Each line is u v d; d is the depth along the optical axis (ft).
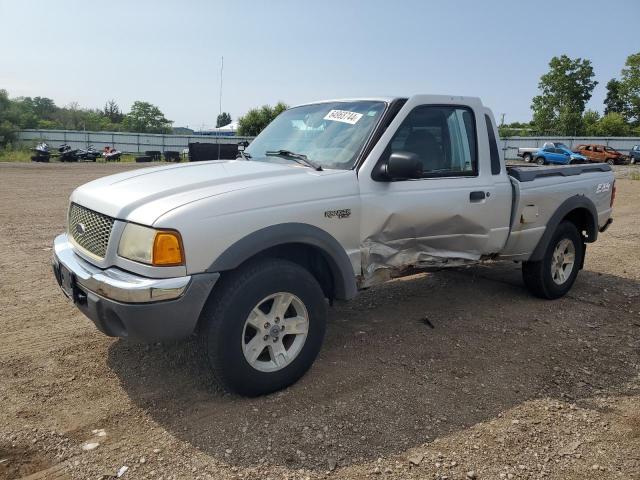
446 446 9.61
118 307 9.68
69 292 11.33
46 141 142.82
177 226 9.62
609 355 13.78
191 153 28.63
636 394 11.72
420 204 13.24
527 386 11.96
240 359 10.48
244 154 14.94
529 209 16.10
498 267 22.27
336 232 11.85
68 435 9.77
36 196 43.45
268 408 10.73
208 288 9.91
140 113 264.72
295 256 12.20
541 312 16.92
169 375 12.03
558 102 195.11
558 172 17.47
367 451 9.40
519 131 202.18
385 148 12.84
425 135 13.85
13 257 22.17
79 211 11.75
